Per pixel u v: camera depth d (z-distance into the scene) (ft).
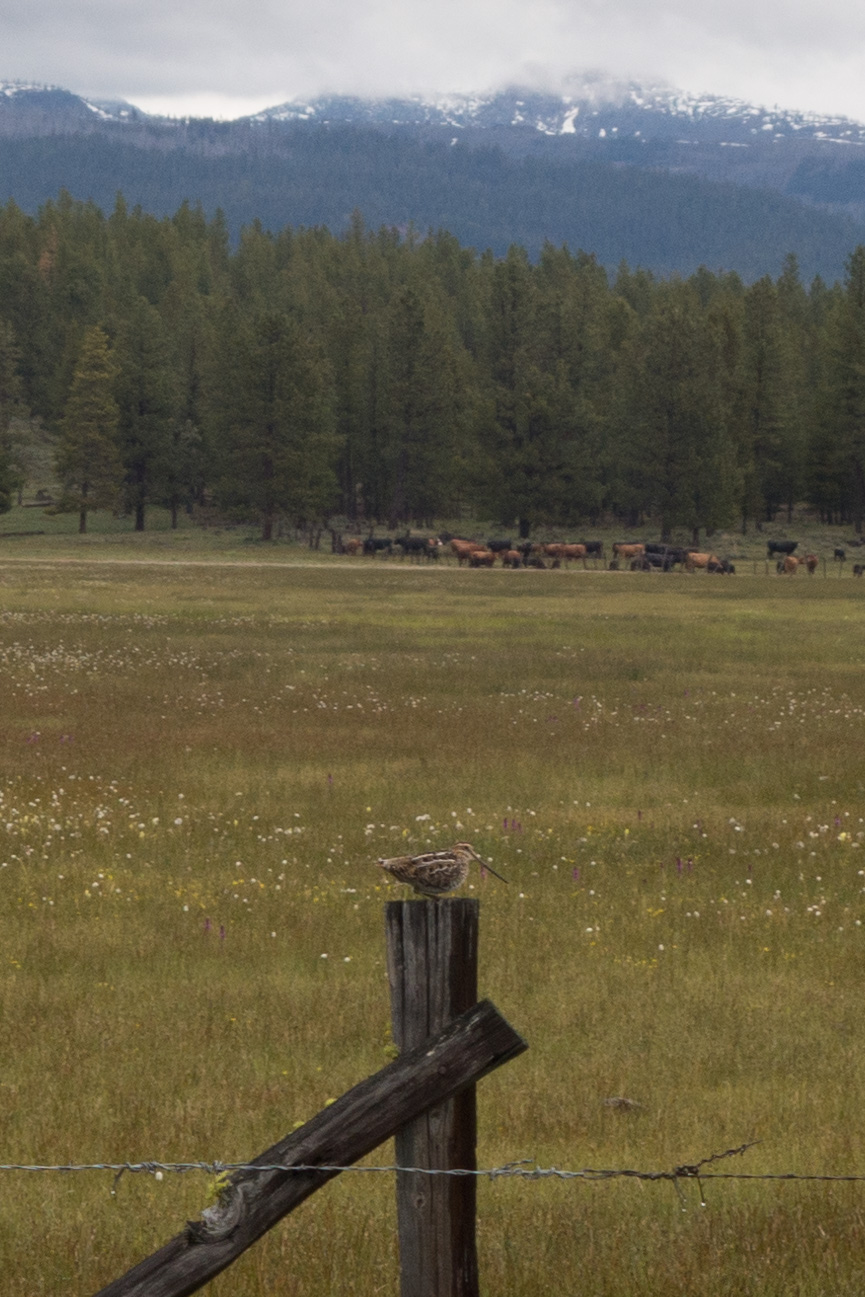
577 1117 25.89
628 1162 23.86
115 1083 27.43
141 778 64.59
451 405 495.00
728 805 61.00
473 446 461.78
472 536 474.90
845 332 458.09
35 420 647.15
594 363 512.22
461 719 85.25
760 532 473.26
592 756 72.74
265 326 428.56
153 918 40.47
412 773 67.46
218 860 48.44
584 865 48.42
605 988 34.45
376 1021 31.35
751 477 458.50
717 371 446.60
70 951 37.01
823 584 285.64
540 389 441.27
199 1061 28.86
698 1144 24.77
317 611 177.17
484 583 262.47
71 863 47.01
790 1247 20.24
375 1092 14.14
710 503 425.69
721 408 435.12
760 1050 30.09
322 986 34.14
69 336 599.16
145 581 240.32
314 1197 22.47
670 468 428.15
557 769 69.21
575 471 440.45
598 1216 21.44
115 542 434.71
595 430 457.27
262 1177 13.97
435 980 14.46
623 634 152.46
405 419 476.95
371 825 53.72
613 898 43.60
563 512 455.63
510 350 490.49
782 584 283.18
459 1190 14.52
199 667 111.45
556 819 56.49
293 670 110.83
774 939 39.34
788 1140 24.97
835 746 76.69
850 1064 29.27
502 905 42.32
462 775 67.15
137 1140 24.53
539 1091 27.27
